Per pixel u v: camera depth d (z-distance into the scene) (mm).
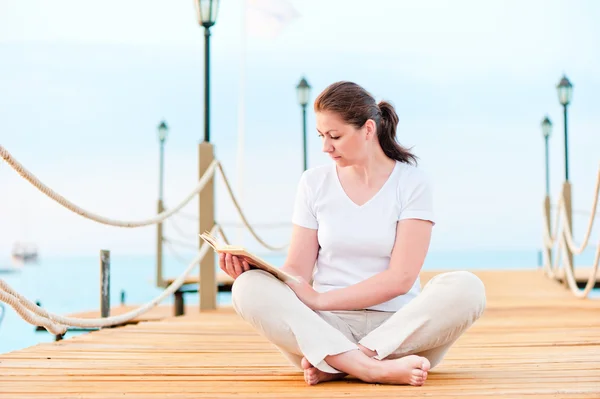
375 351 3230
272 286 3209
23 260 53188
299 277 3350
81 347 4504
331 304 3285
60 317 4922
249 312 3203
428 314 3205
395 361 3143
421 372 3102
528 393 2988
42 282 49469
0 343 16281
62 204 4852
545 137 13141
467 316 3223
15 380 3363
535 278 11734
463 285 3217
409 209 3398
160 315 11305
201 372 3553
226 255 3266
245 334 5270
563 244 10078
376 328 3283
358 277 3438
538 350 4340
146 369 3650
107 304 5637
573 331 5371
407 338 3219
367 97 3395
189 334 5273
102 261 5629
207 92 7914
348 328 3398
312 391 3049
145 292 39156
